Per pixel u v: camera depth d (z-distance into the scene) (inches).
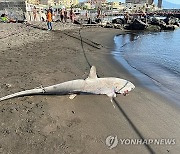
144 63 542.9
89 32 1124.5
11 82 339.6
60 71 406.3
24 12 1660.9
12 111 253.6
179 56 644.7
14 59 478.3
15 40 705.6
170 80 410.3
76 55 563.5
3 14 1584.6
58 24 1368.1
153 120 251.3
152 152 197.3
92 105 278.4
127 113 263.9
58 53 569.0
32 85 330.0
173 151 199.6
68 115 252.4
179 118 259.0
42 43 696.4
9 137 208.7
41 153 189.5
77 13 2244.1
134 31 1451.8
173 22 1881.2
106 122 241.8
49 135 214.2
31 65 437.4
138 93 330.0
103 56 587.5
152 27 1529.3
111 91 278.7
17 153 188.9
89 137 214.1
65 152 191.6
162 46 840.3
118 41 931.3
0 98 274.8
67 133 218.7
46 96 294.8
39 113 252.2
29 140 205.5
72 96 283.4
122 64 514.3
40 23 1338.6
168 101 307.4
